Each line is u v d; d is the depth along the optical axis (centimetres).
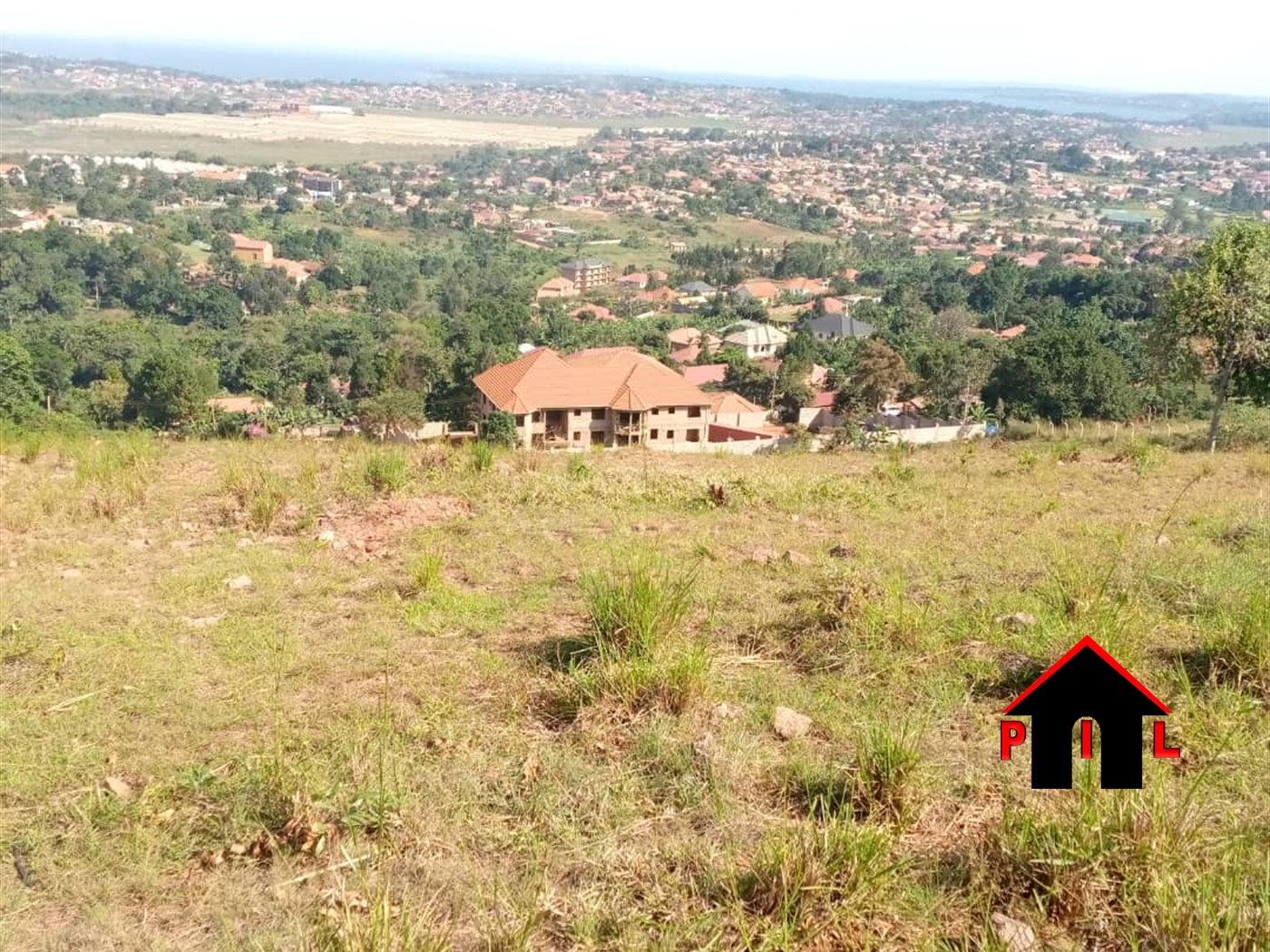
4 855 354
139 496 845
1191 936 284
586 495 897
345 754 406
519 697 464
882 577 634
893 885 320
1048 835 330
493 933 301
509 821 369
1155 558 678
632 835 359
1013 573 650
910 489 983
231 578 641
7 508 795
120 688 478
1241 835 333
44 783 396
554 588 632
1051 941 297
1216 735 409
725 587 622
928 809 368
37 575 649
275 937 305
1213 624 531
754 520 824
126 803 376
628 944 299
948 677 479
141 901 331
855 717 441
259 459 1054
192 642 538
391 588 628
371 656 517
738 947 299
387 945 284
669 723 433
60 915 325
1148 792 355
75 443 1136
